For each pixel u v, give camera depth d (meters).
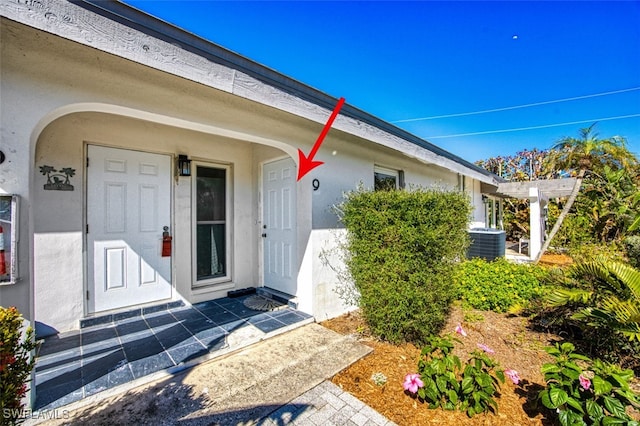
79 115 3.22
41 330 2.96
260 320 3.48
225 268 4.53
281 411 1.97
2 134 1.75
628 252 6.27
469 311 4.11
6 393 1.30
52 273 3.04
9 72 1.79
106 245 3.43
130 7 1.90
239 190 4.63
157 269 3.81
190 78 2.20
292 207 4.14
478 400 1.94
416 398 2.14
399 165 5.49
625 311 2.50
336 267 3.97
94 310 3.35
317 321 3.69
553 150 12.49
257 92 2.65
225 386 2.22
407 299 2.94
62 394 2.03
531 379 2.46
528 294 3.99
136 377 2.25
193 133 4.11
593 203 8.96
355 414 1.96
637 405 1.90
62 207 3.11
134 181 3.63
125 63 2.21
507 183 9.31
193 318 3.53
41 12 1.59
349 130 3.66
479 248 6.82
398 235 2.95
